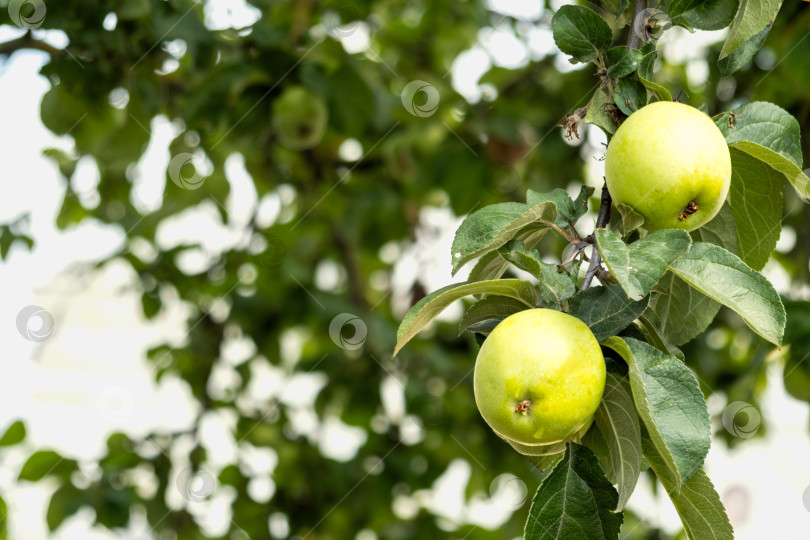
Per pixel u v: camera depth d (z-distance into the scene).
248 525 4.02
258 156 3.74
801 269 3.38
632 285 1.77
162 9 2.83
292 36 3.09
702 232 1.94
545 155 3.69
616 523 1.80
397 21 4.11
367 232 4.24
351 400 4.13
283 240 4.22
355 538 4.14
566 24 1.86
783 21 2.73
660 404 1.79
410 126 3.61
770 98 3.08
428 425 3.98
